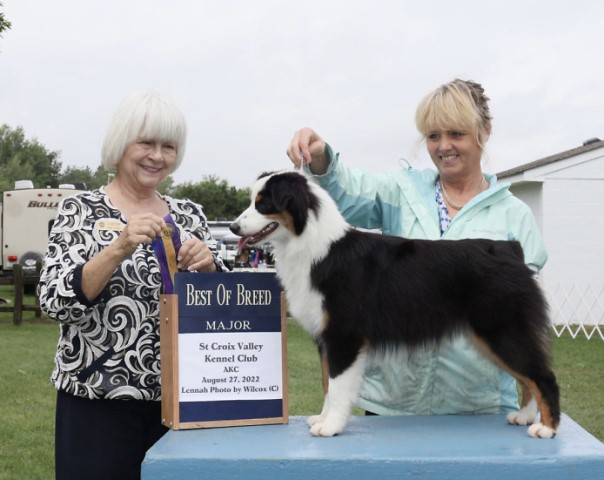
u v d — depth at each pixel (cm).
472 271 333
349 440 303
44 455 633
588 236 1595
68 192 2159
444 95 369
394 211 395
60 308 312
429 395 372
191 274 321
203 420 319
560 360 1099
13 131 9012
